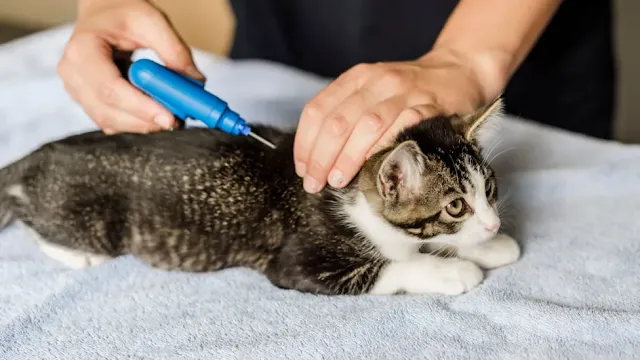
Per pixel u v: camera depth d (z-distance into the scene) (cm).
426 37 247
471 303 141
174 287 154
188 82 152
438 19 242
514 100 253
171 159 166
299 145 148
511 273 152
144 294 150
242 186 166
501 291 144
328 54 265
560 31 243
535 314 133
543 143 212
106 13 172
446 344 128
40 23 365
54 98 237
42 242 171
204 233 166
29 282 155
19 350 132
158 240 168
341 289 155
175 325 139
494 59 169
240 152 170
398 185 155
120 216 168
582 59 247
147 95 159
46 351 132
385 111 146
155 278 159
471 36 172
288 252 161
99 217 168
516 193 184
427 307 138
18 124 223
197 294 151
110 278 158
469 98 164
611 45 252
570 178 187
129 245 171
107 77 160
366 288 155
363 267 158
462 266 152
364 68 154
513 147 210
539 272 152
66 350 132
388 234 161
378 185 152
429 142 154
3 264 162
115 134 170
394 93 152
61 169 168
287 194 165
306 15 260
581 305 140
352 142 143
